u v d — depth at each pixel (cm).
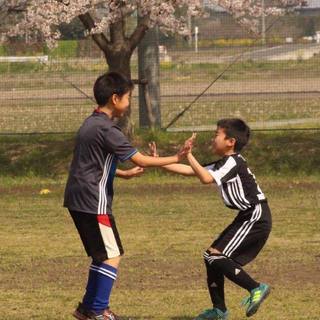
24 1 5375
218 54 9456
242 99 9075
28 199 4469
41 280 2723
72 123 7256
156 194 4547
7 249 3228
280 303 2398
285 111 8012
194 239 3375
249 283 2117
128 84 2112
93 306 2086
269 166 5100
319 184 4784
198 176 2103
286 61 9975
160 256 3058
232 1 5500
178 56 11162
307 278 2705
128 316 2278
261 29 6103
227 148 2172
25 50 6038
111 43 5275
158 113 5619
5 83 11069
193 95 8831
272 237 3381
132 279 2711
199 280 2692
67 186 2094
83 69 9325
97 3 5150
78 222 2078
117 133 2062
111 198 2103
